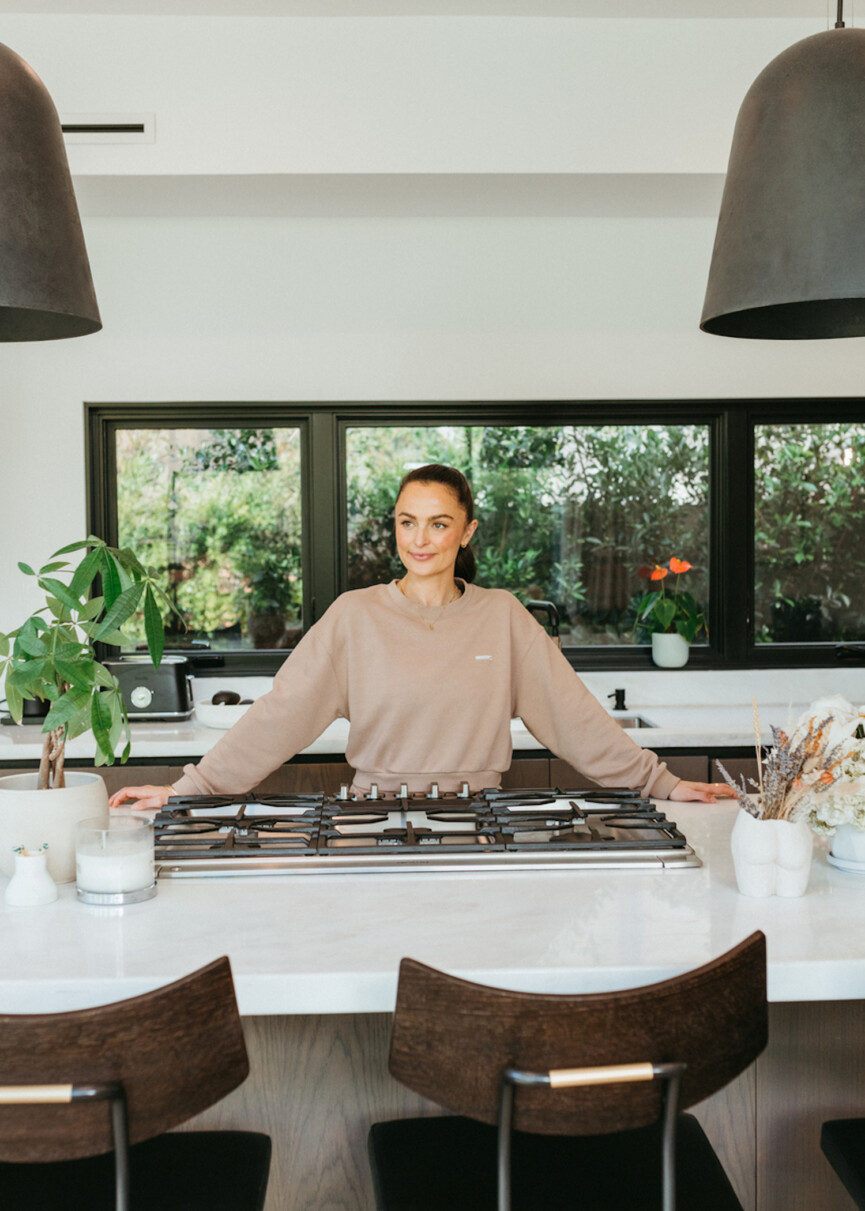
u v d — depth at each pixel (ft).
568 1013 3.19
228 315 10.55
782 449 11.16
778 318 4.80
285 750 6.38
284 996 3.58
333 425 10.73
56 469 10.52
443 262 10.62
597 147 9.04
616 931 4.00
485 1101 3.28
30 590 10.50
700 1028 3.32
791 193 4.02
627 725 10.39
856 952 3.79
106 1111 3.14
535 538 11.03
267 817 5.33
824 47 4.05
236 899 4.39
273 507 10.89
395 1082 4.73
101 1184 3.74
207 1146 4.04
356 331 10.62
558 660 6.68
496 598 6.71
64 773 5.06
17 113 3.74
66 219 3.91
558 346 10.73
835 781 4.57
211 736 9.14
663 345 10.79
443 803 5.63
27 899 4.33
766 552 11.18
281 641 10.97
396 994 3.45
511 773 9.10
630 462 11.03
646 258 10.71
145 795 5.95
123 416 10.63
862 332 4.82
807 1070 4.88
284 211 10.16
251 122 8.92
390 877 4.67
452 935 3.95
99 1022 3.08
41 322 4.44
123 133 8.88
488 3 8.77
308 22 8.93
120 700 4.55
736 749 9.31
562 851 4.91
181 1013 3.20
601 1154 3.98
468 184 9.34
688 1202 3.63
